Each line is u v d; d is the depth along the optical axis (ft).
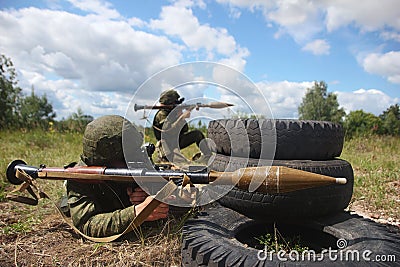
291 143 9.80
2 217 12.14
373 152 31.94
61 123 47.29
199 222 9.10
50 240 10.09
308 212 9.23
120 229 9.10
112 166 9.41
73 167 9.76
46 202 13.74
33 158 23.11
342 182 7.50
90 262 8.70
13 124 47.83
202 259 7.35
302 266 6.81
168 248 9.00
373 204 14.65
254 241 9.87
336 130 10.44
